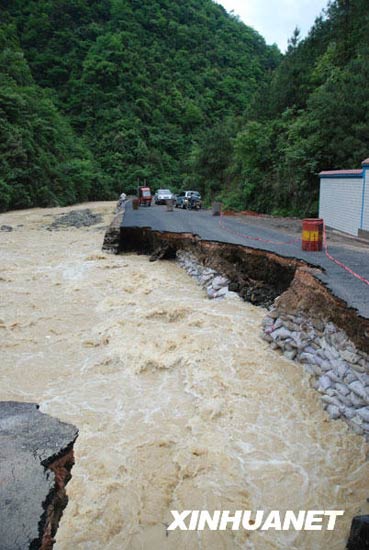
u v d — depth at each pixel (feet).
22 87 216.54
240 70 321.52
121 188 238.89
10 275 61.16
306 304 35.53
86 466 24.09
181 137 272.31
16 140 167.84
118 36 286.46
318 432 26.61
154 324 42.39
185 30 333.01
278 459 24.63
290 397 29.94
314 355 32.14
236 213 100.78
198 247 59.88
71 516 21.04
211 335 38.40
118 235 73.41
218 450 25.23
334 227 69.51
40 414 13.76
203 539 20.07
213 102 292.81
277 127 109.29
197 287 54.39
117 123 256.32
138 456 24.88
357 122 81.61
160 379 33.17
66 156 214.07
